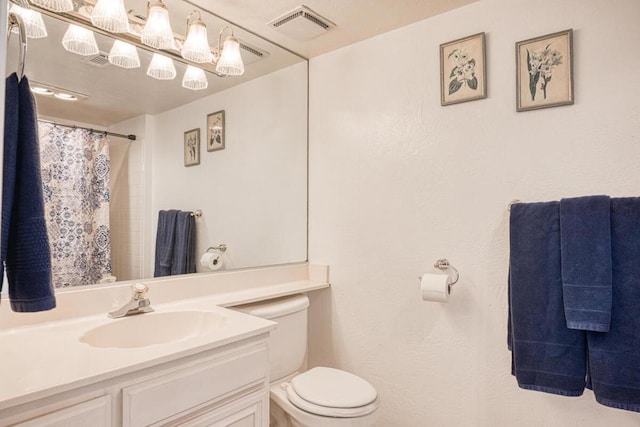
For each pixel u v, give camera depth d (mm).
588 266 1277
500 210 1604
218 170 1883
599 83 1403
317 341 2197
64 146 1399
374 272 1972
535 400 1516
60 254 1374
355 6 1711
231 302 1653
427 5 1704
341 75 2127
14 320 1219
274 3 1688
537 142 1525
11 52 1252
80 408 881
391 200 1920
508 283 1502
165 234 1667
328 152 2176
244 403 1236
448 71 1743
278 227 2121
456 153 1723
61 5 1354
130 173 1583
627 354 1220
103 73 1502
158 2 1516
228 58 1770
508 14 1600
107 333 1287
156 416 1013
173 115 1723
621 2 1374
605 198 1299
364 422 1464
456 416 1699
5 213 834
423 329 1804
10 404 778
